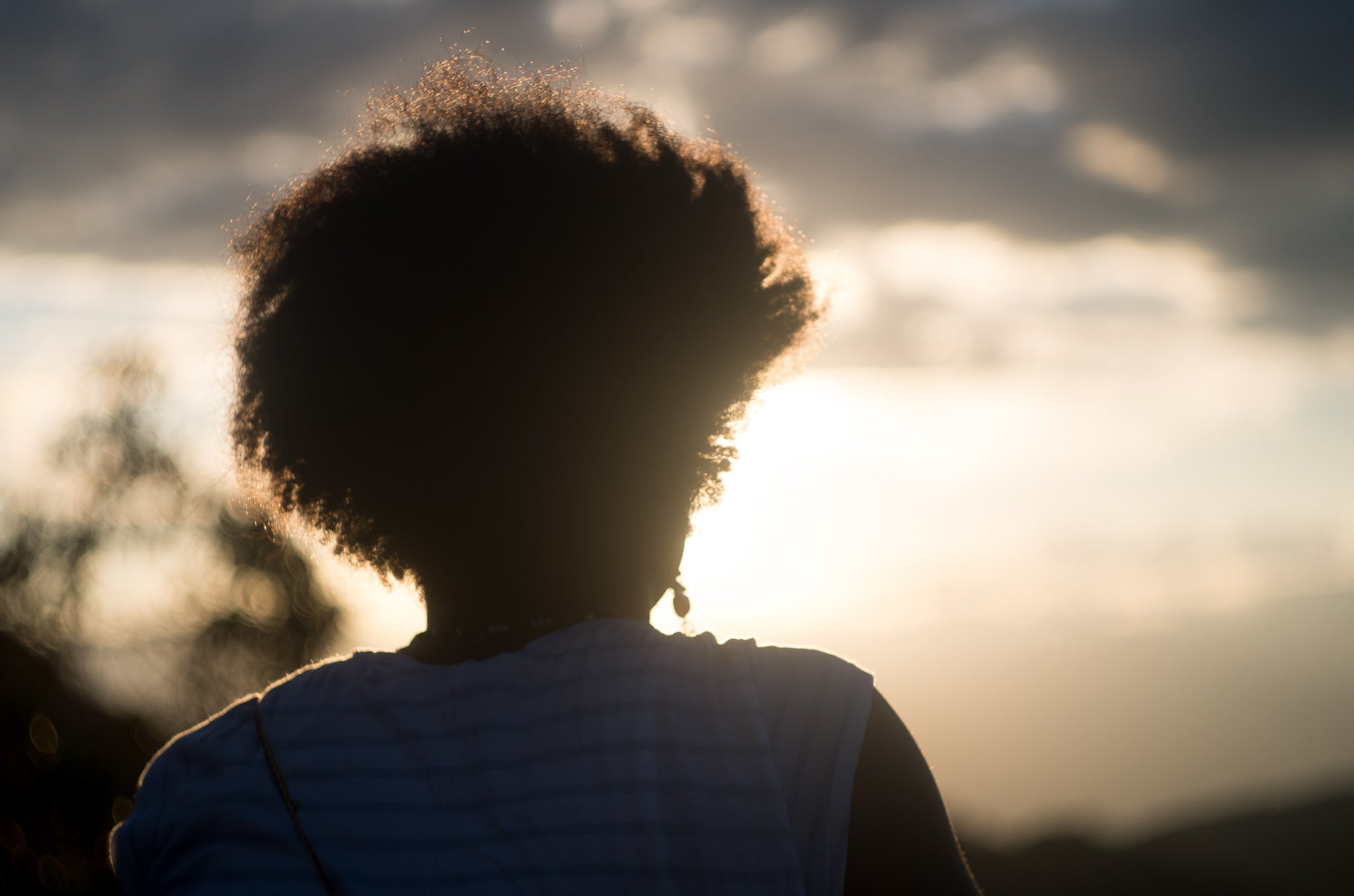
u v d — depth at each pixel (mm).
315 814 889
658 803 863
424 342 997
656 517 1036
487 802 875
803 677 935
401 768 900
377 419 1008
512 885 838
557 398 995
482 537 996
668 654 942
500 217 1014
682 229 1060
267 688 1046
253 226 1182
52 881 6270
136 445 8227
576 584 1003
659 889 833
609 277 1013
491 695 923
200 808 917
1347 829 40375
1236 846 38438
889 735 918
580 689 917
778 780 876
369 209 1046
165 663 7934
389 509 1023
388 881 852
